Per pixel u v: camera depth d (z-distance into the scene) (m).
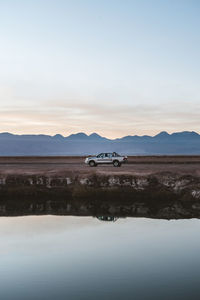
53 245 12.11
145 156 82.50
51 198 23.53
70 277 8.78
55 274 9.05
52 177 25.09
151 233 14.03
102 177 24.42
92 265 9.75
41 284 8.34
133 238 13.13
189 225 15.80
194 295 7.54
